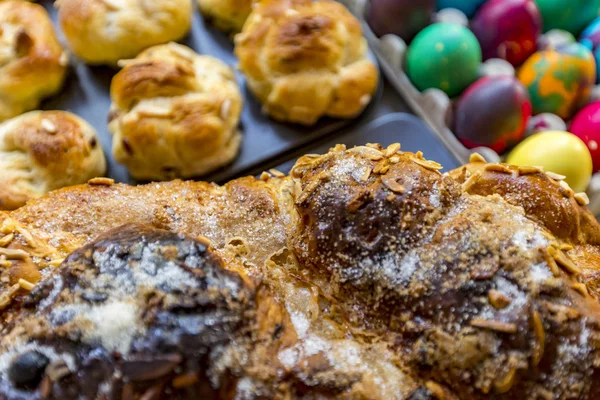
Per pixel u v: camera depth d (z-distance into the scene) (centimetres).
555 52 54
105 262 35
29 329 33
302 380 33
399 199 37
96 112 53
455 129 54
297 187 39
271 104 53
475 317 34
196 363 32
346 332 37
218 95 52
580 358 34
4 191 48
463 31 54
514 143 53
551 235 39
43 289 34
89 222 40
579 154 51
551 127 54
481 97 52
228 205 41
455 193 38
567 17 56
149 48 54
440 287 35
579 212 41
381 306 37
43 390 31
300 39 52
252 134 53
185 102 51
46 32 53
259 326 34
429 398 34
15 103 52
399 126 53
